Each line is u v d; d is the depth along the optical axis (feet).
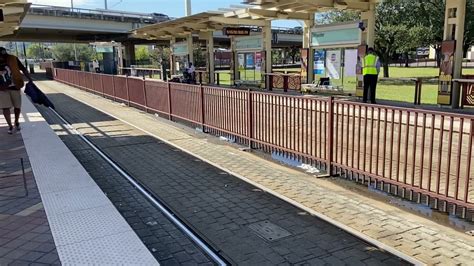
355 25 54.13
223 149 26.89
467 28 93.25
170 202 17.48
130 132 33.78
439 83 44.83
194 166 23.12
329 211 15.96
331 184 19.42
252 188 19.08
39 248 12.57
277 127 24.36
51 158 23.29
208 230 14.61
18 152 25.04
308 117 21.93
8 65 30.32
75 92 75.00
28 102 54.85
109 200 16.53
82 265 11.49
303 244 13.41
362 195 17.76
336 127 20.30
